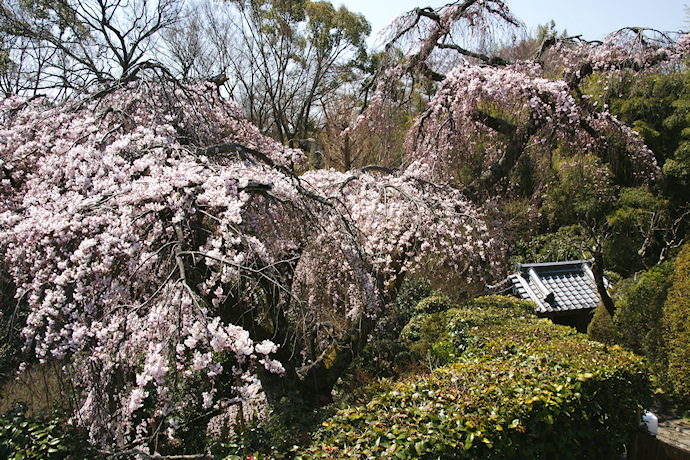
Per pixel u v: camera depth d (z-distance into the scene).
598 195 9.80
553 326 5.13
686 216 10.36
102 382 2.62
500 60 6.49
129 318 2.57
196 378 3.12
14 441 3.02
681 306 5.68
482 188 5.93
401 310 7.12
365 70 21.17
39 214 2.84
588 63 6.21
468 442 2.74
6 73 11.28
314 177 5.05
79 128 3.78
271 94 19.33
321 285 4.20
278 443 3.05
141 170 3.26
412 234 4.32
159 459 2.66
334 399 4.75
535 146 6.50
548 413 3.11
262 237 3.51
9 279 3.24
